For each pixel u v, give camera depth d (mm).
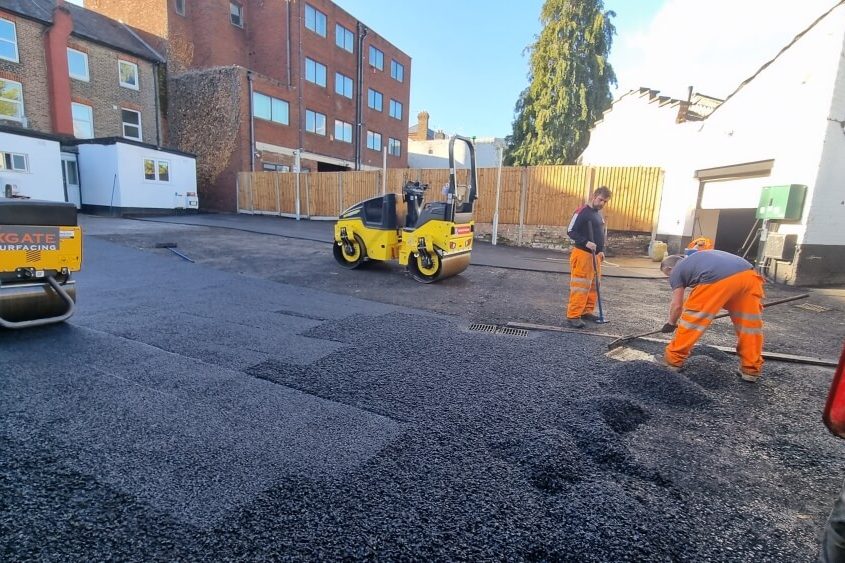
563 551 1690
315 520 1799
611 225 11828
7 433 2377
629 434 2588
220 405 2766
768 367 3805
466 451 2330
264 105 20422
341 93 25469
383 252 7625
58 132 17078
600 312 5043
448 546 1689
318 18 23156
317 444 2357
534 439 2455
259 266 8109
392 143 31047
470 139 7234
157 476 2047
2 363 3346
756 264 8102
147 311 4957
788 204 7184
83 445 2283
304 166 23000
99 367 3318
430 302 5898
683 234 10469
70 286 4383
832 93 6711
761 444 2539
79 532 1698
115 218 15555
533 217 12609
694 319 3471
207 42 21266
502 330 4656
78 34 17594
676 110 10961
